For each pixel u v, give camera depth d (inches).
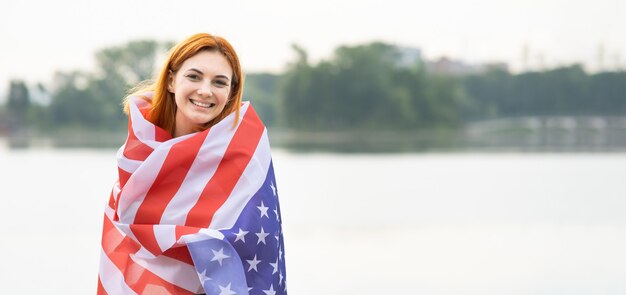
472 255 355.3
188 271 113.1
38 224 461.7
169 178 114.3
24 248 366.0
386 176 863.7
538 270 321.4
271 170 119.3
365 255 352.5
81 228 444.1
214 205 113.5
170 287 112.8
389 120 2571.4
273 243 114.7
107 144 2036.2
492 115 2541.8
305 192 668.7
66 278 299.6
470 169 986.7
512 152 1553.9
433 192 677.9
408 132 2566.4
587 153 1462.8
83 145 1956.2
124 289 113.7
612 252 365.4
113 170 961.5
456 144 1969.7
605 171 947.3
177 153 114.0
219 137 116.1
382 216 505.4
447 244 386.6
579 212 535.5
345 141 2206.0
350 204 573.9
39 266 322.0
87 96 2778.1
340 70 2566.4
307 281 296.5
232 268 108.5
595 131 2329.0
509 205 579.8
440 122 2583.7
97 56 2748.5
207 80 115.2
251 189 114.8
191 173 114.7
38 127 2741.1
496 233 428.1
